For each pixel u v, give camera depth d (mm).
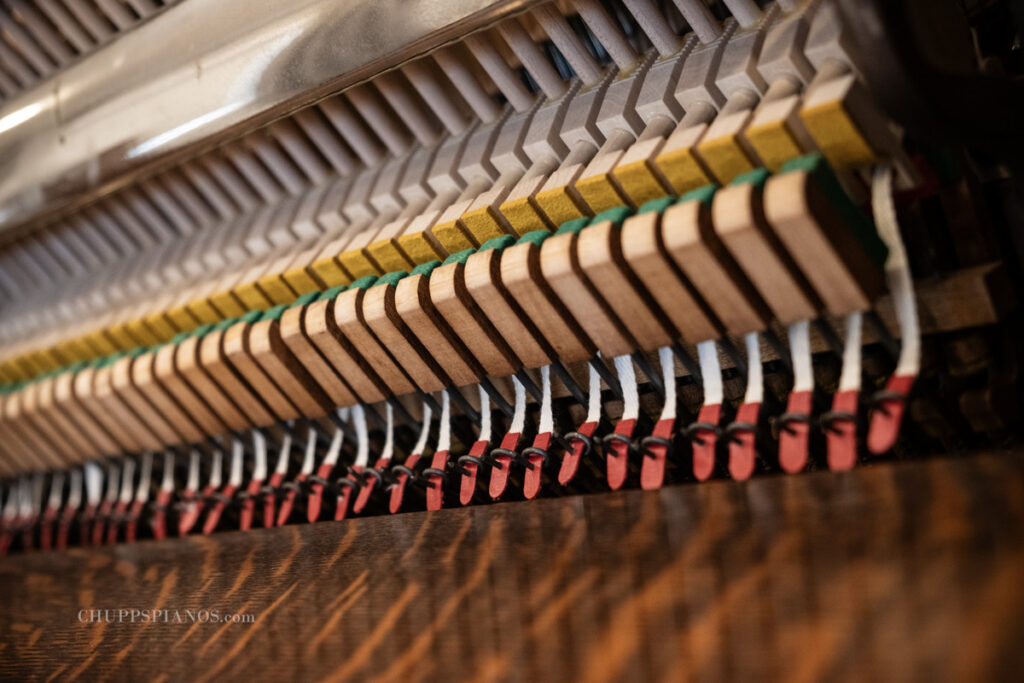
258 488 2611
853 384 1716
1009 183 1942
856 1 1542
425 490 2691
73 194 2689
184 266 2988
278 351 2381
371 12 2059
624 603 1576
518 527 1987
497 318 2057
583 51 2207
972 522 1406
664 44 2115
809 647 1306
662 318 1906
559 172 2082
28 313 3512
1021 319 1896
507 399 2307
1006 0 1983
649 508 1847
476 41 2268
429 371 2219
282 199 2869
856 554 1444
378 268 2367
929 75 1559
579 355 2031
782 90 1814
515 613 1677
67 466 3260
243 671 1858
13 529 3461
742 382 2072
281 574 2227
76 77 2596
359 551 2180
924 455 2002
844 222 1663
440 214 2297
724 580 1525
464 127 2459
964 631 1214
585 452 2053
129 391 2777
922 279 1854
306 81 2176
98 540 3119
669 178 1889
